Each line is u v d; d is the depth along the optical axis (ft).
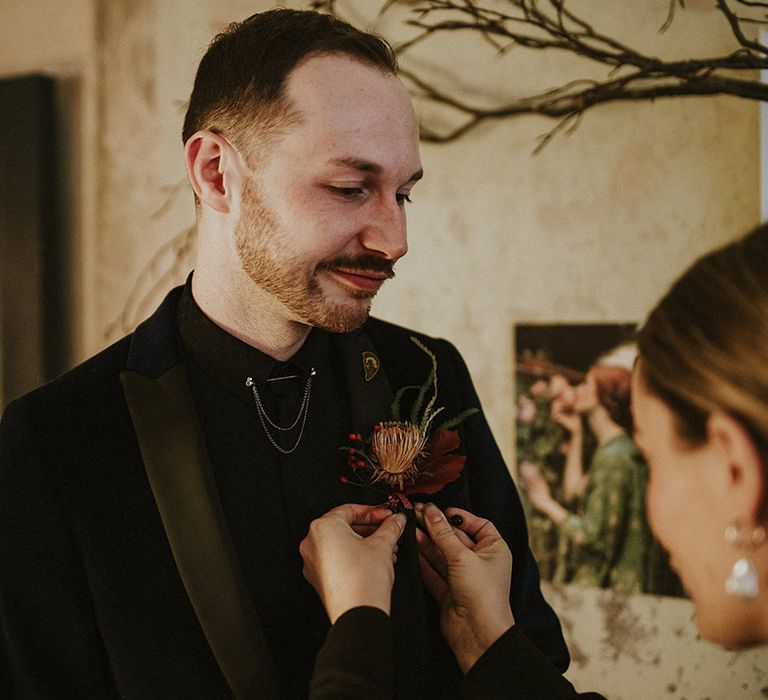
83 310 7.57
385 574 3.08
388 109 3.10
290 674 3.34
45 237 7.44
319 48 3.09
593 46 5.79
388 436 3.38
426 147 6.48
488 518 3.87
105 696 3.34
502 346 6.34
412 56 6.34
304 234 3.11
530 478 6.30
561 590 6.23
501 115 6.08
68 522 3.30
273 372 3.56
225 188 3.29
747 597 2.37
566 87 5.71
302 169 3.07
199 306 3.60
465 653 3.28
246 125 3.16
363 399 3.68
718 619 2.55
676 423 2.48
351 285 3.22
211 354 3.53
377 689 2.82
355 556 3.09
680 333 2.44
